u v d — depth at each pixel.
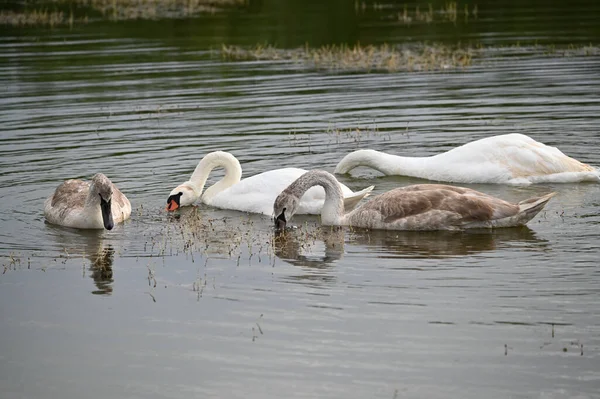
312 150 19.67
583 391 9.06
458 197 14.61
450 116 22.22
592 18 37.00
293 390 9.21
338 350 10.02
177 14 41.22
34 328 10.90
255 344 10.26
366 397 9.03
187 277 12.55
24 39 35.47
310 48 32.25
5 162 19.03
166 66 29.72
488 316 10.77
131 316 11.19
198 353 10.09
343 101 24.25
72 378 9.66
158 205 16.50
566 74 26.62
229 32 36.00
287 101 24.42
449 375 9.42
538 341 10.09
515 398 8.96
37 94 26.03
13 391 9.42
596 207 15.53
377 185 17.73
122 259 13.44
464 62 28.67
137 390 9.36
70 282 12.45
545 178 17.39
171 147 20.09
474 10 39.97
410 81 26.66
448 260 12.89
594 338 10.12
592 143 19.41
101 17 40.78
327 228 14.96
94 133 21.45
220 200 16.59
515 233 14.22
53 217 15.45
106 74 28.64
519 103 23.25
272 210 15.95
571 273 12.14
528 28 35.22
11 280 12.56
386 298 11.45
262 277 12.45
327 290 11.83
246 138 20.72
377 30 35.47
